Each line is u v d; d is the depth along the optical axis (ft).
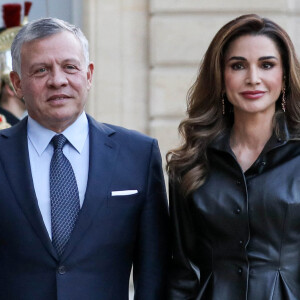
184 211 27.84
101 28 49.06
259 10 48.93
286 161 26.63
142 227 28.12
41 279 26.71
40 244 26.68
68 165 27.30
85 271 26.94
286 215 26.08
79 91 26.99
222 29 27.09
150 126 49.42
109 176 27.53
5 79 36.86
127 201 27.63
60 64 26.73
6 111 36.83
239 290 26.48
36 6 49.03
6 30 38.06
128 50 49.24
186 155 27.76
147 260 28.14
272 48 26.63
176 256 28.27
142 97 49.49
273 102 26.89
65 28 27.04
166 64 49.29
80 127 27.73
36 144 27.45
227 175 27.12
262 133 27.20
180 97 49.39
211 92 27.81
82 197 27.22
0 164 27.40
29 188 26.94
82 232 26.86
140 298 28.14
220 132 27.84
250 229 26.48
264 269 26.27
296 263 26.30
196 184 27.25
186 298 28.17
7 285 26.94
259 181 26.50
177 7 49.01
